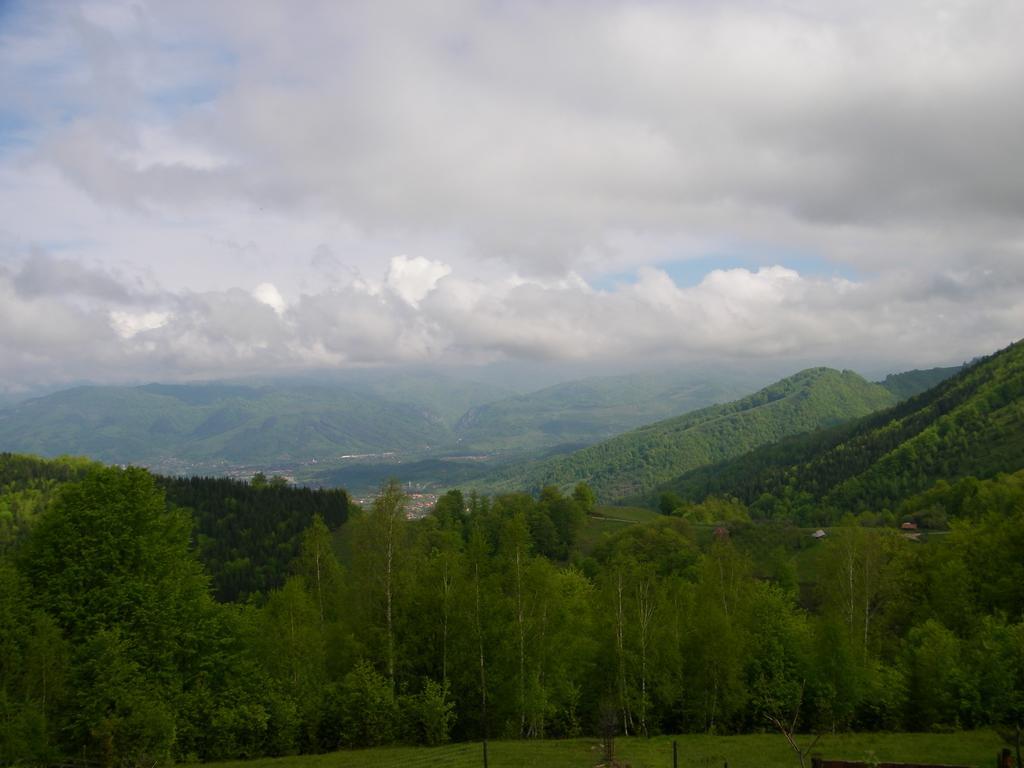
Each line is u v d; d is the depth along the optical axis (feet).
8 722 97.55
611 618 156.35
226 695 130.93
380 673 146.41
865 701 148.25
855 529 208.23
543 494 527.81
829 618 151.43
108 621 122.83
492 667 143.54
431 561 156.35
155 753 104.94
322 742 136.87
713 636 147.64
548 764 112.68
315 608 165.37
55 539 129.90
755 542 469.57
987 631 154.92
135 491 136.98
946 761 114.62
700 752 124.57
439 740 134.31
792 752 123.95
